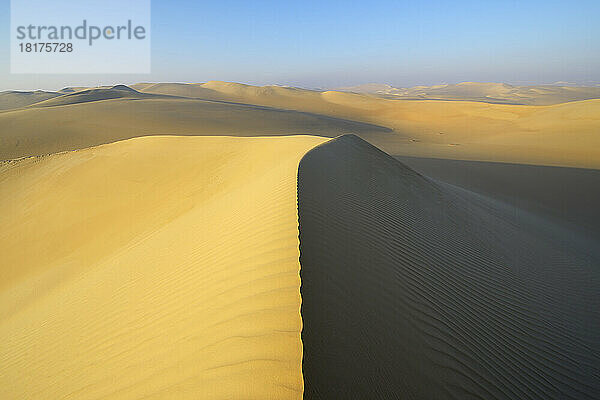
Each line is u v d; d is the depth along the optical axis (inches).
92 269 360.2
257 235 211.9
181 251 265.3
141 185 599.2
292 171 323.6
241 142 702.5
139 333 175.9
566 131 1649.9
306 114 2632.9
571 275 330.0
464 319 187.3
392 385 121.3
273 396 104.1
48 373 187.2
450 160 1054.4
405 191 390.0
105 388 147.9
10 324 302.2
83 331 213.8
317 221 218.5
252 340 126.2
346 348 124.9
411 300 176.9
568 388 175.6
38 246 500.1
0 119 1742.1
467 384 143.0
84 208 568.1
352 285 164.2
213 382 117.1
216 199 419.5
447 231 321.1
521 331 205.8
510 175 840.3
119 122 1758.1
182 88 6456.7
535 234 437.4
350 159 431.2
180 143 757.3
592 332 237.6
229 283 171.9
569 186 738.2
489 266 279.6
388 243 234.8
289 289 146.8
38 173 749.3
